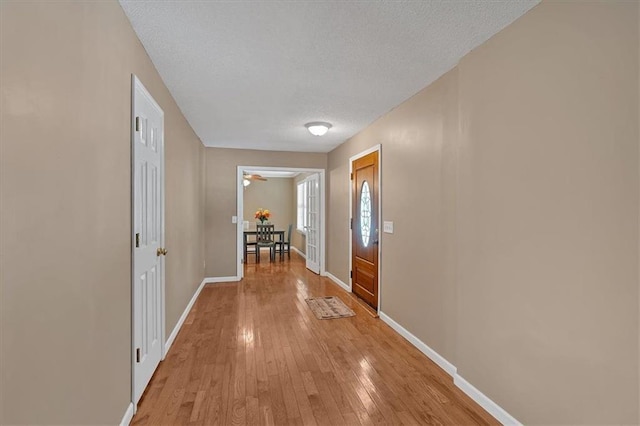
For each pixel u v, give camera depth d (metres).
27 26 0.93
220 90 2.79
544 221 1.58
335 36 1.95
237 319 3.44
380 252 3.51
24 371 0.93
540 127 1.60
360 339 2.93
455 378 2.19
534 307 1.62
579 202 1.42
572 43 1.45
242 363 2.45
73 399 1.20
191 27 1.84
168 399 1.98
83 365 1.28
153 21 1.78
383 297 3.44
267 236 8.19
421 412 1.88
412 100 2.91
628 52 1.24
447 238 2.38
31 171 0.96
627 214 1.25
